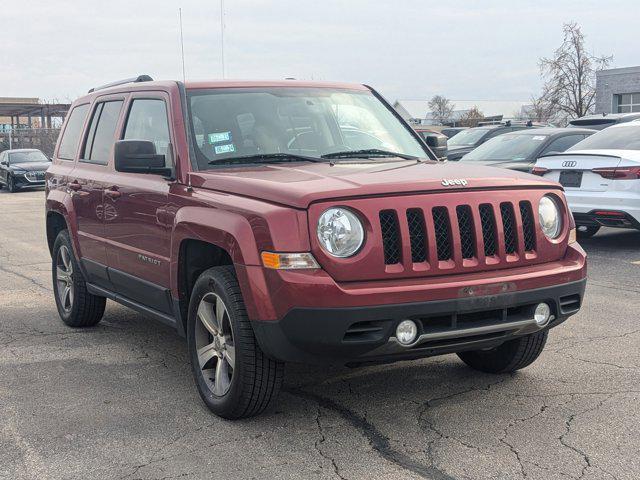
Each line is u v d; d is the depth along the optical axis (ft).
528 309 13.96
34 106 145.79
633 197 30.83
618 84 135.13
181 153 15.90
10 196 84.58
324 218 12.66
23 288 28.02
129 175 17.99
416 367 17.31
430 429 13.64
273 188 13.32
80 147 21.47
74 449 13.07
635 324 20.89
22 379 16.99
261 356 13.53
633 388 15.61
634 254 32.48
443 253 13.34
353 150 17.24
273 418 14.33
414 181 13.32
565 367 17.13
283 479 11.75
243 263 13.10
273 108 17.40
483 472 11.83
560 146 39.93
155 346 19.71
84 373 17.42
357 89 19.45
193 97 16.98
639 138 33.91
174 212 15.53
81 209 20.29
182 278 15.61
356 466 12.15
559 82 130.62
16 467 12.37
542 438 13.11
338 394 15.60
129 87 19.42
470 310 13.09
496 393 15.46
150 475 11.98
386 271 12.80
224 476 11.89
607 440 12.98
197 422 14.23
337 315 12.38
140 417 14.53
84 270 20.52
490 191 13.85
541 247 14.29
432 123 173.88
